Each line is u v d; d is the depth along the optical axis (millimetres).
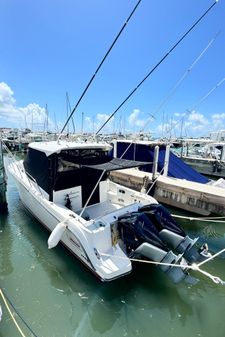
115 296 3537
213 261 4555
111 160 4770
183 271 3580
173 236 4000
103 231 3596
